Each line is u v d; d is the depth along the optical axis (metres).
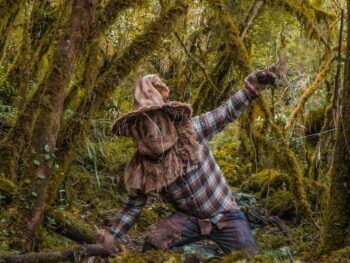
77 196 6.50
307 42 7.81
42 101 4.49
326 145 6.59
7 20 5.53
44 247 4.65
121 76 5.55
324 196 6.15
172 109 3.72
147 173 3.78
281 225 6.17
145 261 3.33
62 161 5.27
